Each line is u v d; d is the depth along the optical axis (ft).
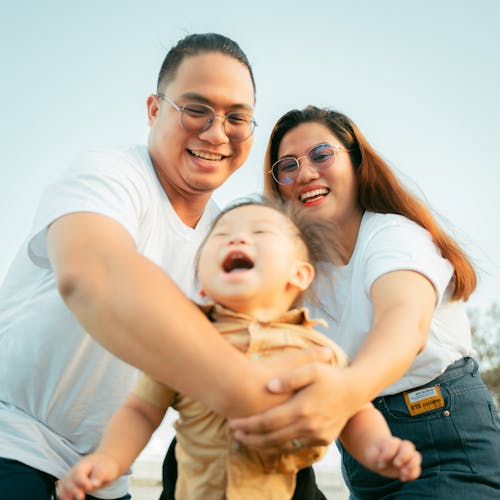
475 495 8.31
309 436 5.40
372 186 9.57
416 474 5.61
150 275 5.57
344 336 9.03
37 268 7.64
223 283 6.43
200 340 5.29
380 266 7.66
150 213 7.83
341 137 9.84
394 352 6.19
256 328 6.23
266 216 6.96
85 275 5.62
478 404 8.94
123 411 6.33
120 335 5.37
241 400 5.26
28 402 7.36
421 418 8.81
